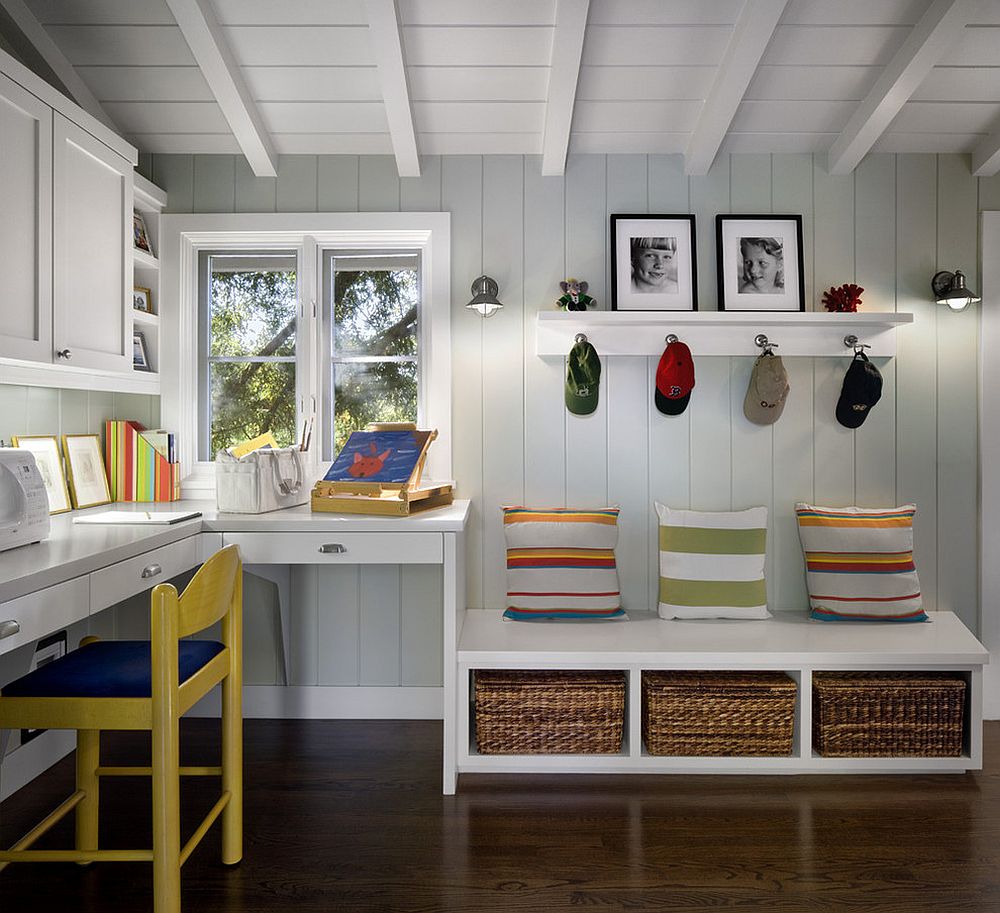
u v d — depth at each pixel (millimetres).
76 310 2287
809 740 2611
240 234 3084
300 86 2715
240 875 2025
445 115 2846
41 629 1657
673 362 2877
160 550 2219
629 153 3064
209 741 2863
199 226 3062
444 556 2508
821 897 1942
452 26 2430
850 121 2863
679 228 3045
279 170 3078
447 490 2924
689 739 2605
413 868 2062
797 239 3043
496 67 2613
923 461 3084
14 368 2182
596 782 2568
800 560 3092
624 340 3041
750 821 2312
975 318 3068
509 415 3082
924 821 2314
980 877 2031
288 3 2361
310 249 3104
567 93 2594
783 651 2586
